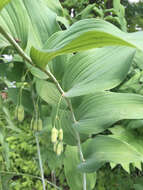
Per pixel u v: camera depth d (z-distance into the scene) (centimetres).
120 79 20
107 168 48
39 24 23
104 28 11
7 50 25
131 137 34
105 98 23
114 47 22
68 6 53
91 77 21
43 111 32
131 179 45
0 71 26
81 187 30
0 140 23
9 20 18
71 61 23
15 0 18
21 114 21
